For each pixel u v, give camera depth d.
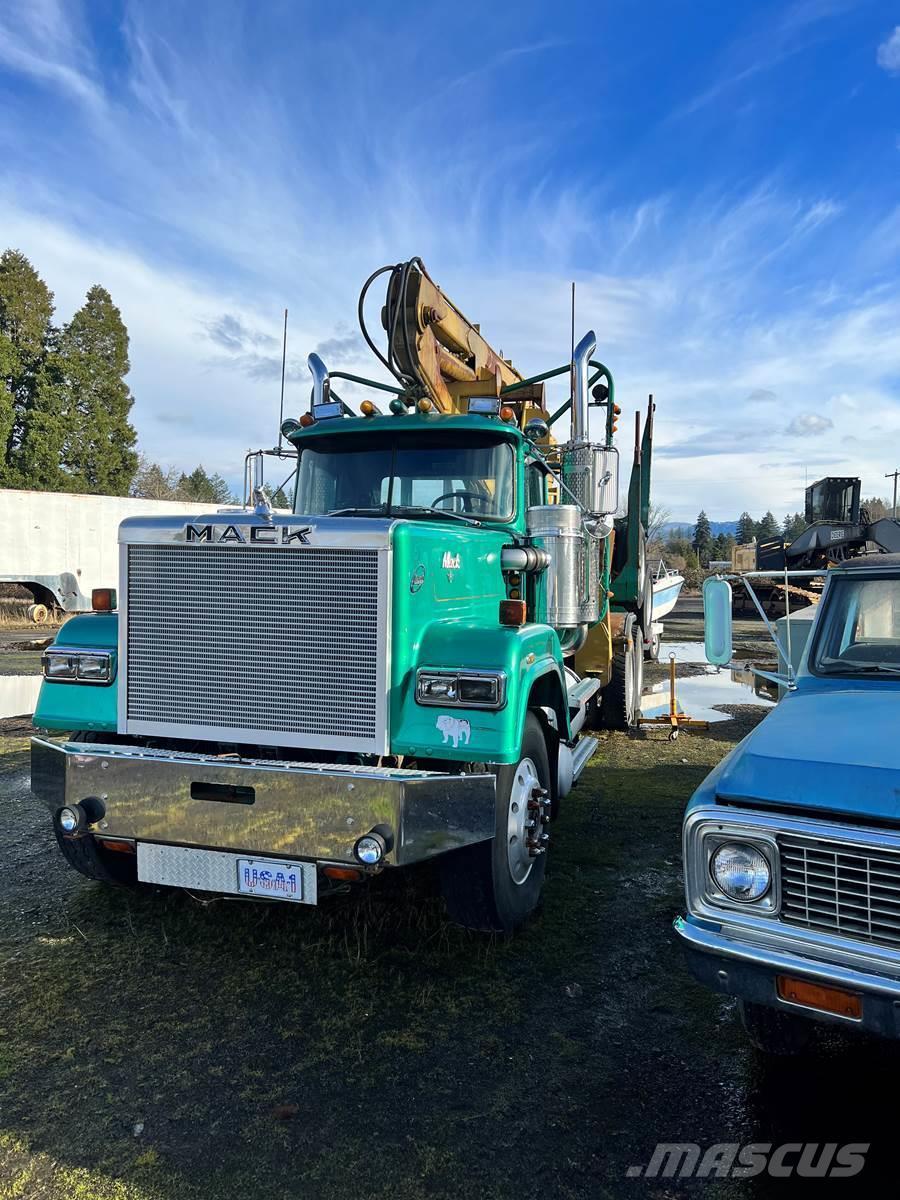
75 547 21.52
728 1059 2.88
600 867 4.70
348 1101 2.64
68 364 38.25
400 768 3.22
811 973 2.15
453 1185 2.28
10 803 5.92
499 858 3.44
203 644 3.37
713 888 2.38
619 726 8.44
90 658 3.63
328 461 4.93
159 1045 2.95
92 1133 2.48
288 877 3.12
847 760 2.37
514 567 4.34
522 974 3.48
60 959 3.58
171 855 3.31
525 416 6.16
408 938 3.79
